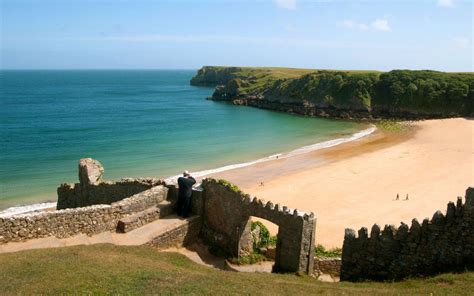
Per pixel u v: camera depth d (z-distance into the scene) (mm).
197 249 24828
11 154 68688
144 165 62219
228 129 100812
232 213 24344
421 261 17406
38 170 58625
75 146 76438
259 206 22859
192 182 26047
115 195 29719
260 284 16875
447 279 15711
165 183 27734
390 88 134250
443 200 44031
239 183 52406
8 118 111750
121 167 60844
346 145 78312
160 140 84312
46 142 79688
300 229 21047
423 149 71375
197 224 25797
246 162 64688
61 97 181000
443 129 95125
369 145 77688
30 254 18438
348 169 58594
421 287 15641
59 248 19562
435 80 133625
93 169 31750
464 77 135000
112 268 17219
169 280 16406
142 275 16703
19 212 40125
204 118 121250
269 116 128500
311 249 21578
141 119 116938
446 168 57500
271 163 63531
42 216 20891
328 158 66438
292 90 149000
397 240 17906
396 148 73375
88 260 17953
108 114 126375
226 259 24047
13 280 15641
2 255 18266
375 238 18406
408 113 127875
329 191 48281
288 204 43500
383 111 131625
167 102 168750
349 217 38906
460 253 16609
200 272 18531
